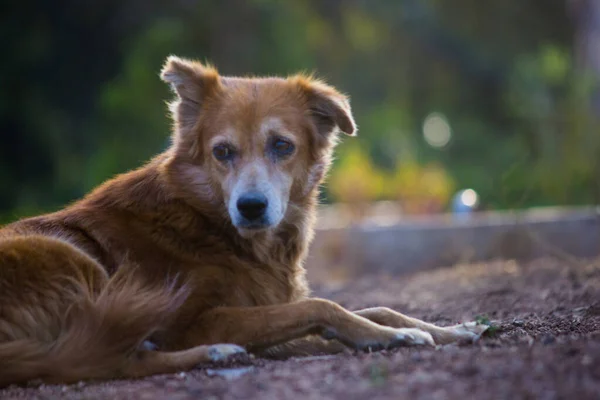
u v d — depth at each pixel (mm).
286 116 7320
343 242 14875
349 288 12102
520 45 35938
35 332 6242
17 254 6359
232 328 6559
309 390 5082
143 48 27578
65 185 29250
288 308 6547
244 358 6215
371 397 4844
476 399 4703
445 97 35656
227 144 7105
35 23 30656
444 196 19453
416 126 34438
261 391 5137
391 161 28500
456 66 35750
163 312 6270
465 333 6730
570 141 21781
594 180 18781
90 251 6891
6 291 6242
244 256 7152
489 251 14562
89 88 31438
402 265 14906
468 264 14000
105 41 31094
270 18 29188
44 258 6438
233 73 28688
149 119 26500
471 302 9555
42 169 31297
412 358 5645
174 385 5547
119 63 30984
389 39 34750
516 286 10461
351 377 5293
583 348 5457
